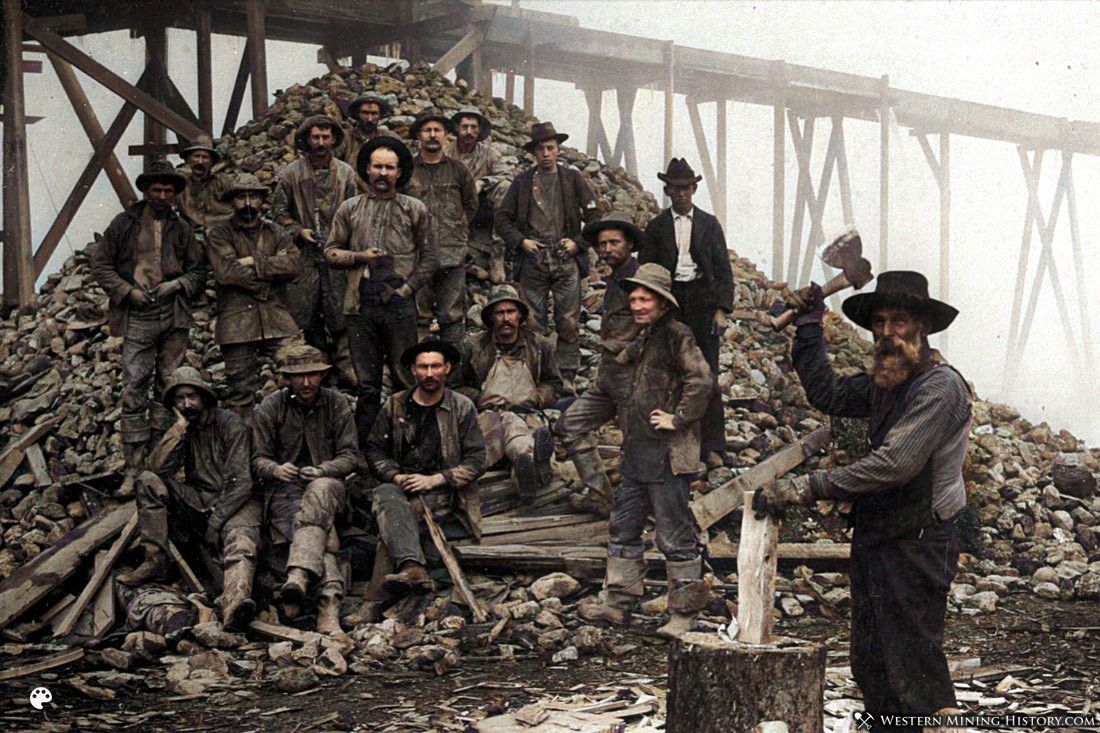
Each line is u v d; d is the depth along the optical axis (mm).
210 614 6473
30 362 10867
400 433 7074
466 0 16797
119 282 8016
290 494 6898
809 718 4070
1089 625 6648
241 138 13430
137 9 15922
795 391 9828
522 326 8094
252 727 5086
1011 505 8516
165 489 6926
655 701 5102
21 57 13336
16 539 7992
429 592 6742
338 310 8711
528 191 8859
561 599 6816
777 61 18797
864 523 4125
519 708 5164
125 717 5281
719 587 6965
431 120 8586
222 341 8281
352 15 16656
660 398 6219
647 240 7840
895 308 4070
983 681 5559
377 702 5402
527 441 7566
